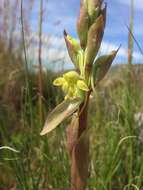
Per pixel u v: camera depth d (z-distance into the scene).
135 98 0.24
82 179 0.12
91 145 0.23
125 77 0.25
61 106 0.13
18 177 0.18
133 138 0.21
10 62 0.41
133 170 0.20
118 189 0.20
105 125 0.23
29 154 0.19
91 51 0.12
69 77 0.12
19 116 0.30
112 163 0.19
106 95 0.28
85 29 0.12
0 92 0.33
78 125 0.12
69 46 0.12
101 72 0.12
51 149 0.21
